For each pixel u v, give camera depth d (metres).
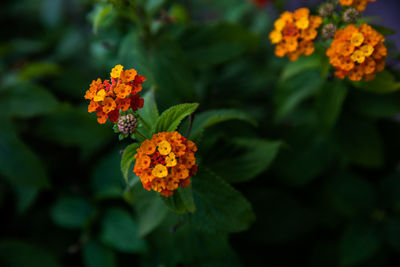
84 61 0.68
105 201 0.53
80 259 0.54
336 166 0.56
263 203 0.51
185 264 0.47
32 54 0.70
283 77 0.49
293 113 0.57
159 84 0.48
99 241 0.51
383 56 0.40
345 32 0.40
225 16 0.69
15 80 0.58
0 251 0.51
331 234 0.56
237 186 0.51
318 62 0.47
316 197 0.56
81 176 0.58
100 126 0.56
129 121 0.37
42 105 0.55
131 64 0.47
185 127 0.40
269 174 0.54
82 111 0.57
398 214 0.52
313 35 0.42
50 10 0.74
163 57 0.49
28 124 0.58
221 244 0.46
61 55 0.69
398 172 0.53
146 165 0.35
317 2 0.62
